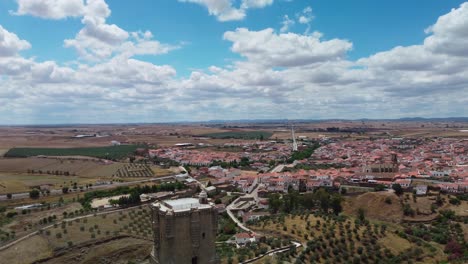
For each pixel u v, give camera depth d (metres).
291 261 147.75
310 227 189.62
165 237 57.28
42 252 176.12
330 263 153.50
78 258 174.25
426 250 177.25
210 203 62.31
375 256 163.00
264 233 192.50
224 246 174.62
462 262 165.50
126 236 197.12
